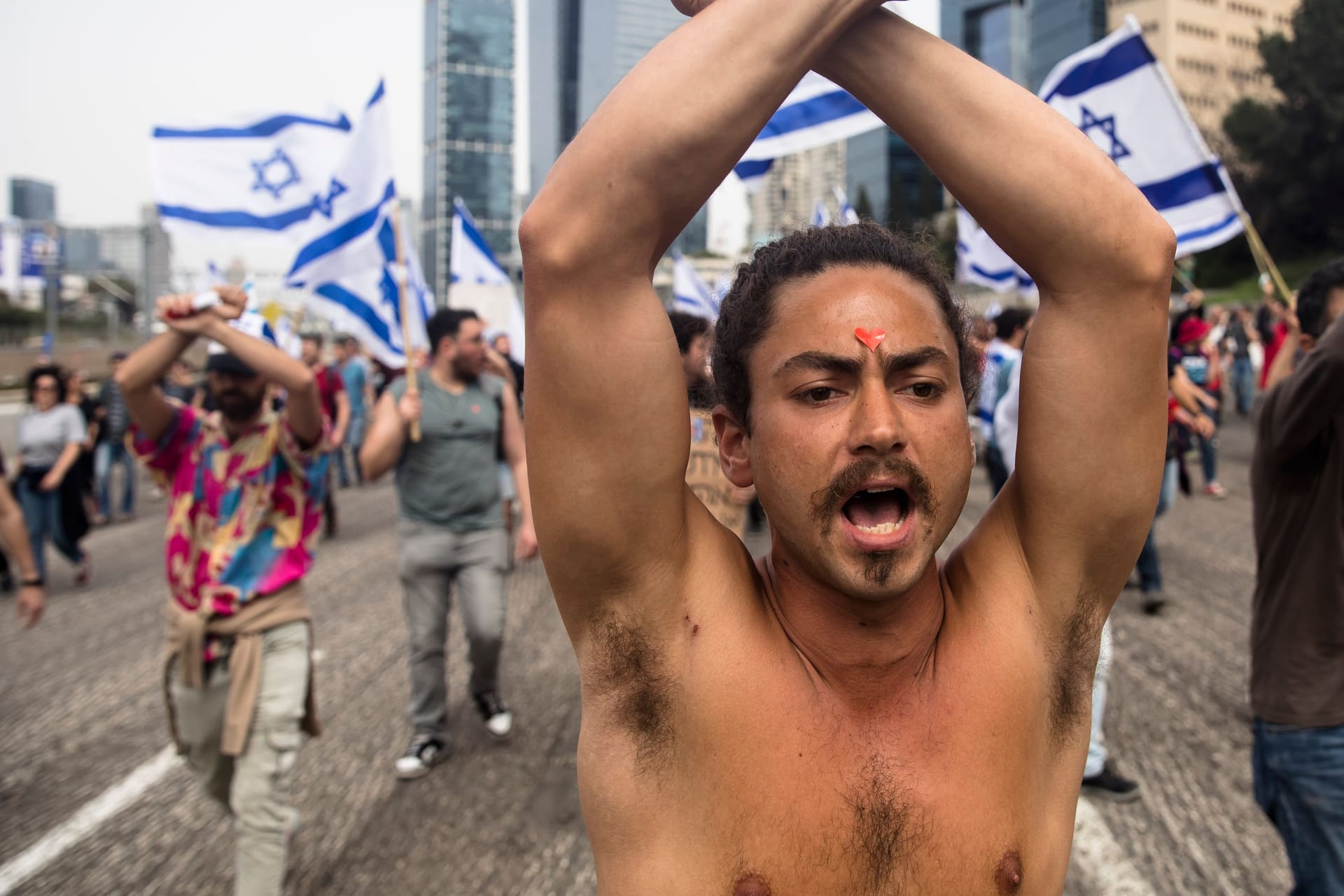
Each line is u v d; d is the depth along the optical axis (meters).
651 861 1.01
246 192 5.43
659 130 0.91
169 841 3.53
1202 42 47.75
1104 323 1.02
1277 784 2.34
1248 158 36.53
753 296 1.09
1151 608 5.76
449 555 4.14
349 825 3.54
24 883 3.24
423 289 6.95
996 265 7.31
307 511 3.07
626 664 1.03
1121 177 1.00
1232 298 32.22
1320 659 2.26
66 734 4.65
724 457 1.17
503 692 4.95
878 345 0.98
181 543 2.97
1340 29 33.25
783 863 0.98
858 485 0.97
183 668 2.91
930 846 0.99
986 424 5.07
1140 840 3.21
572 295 0.95
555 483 0.99
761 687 1.01
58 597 7.68
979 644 1.07
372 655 5.66
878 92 1.02
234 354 2.94
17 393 32.00
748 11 0.93
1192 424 6.12
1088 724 1.14
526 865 3.23
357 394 13.58
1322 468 2.27
